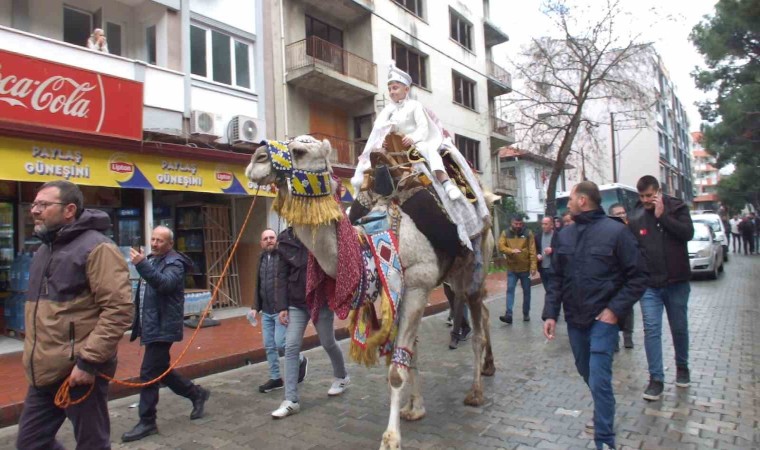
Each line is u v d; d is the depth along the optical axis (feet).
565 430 14.74
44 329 9.95
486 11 92.43
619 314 12.13
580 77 76.95
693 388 17.83
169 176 35.09
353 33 61.93
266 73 47.14
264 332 20.33
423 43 67.26
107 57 34.50
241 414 17.49
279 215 12.81
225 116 42.65
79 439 10.35
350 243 13.14
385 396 18.71
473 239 16.99
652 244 17.56
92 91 30.50
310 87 53.52
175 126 38.50
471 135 80.48
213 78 42.73
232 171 39.29
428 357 24.18
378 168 14.85
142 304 16.15
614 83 80.38
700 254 50.44
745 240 92.99
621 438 13.94
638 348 24.06
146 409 15.75
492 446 13.84
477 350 17.52
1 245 33.30
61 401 9.97
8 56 27.09
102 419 10.51
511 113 93.86
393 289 13.50
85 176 30.66
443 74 74.95
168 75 38.11
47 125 28.73
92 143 30.73
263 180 12.40
